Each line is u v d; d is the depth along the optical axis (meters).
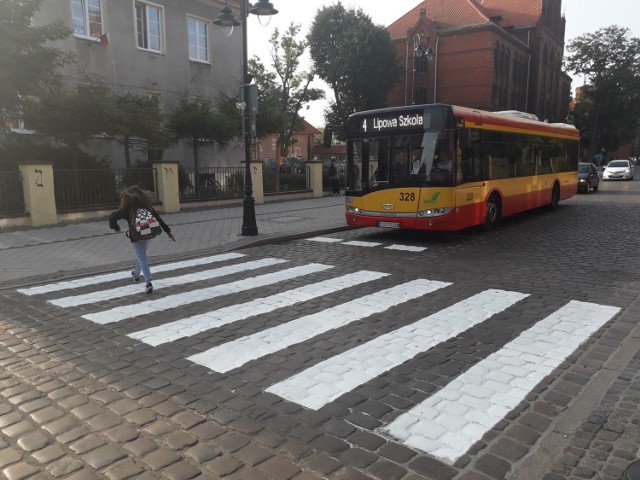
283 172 25.53
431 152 11.11
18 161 14.94
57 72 17.03
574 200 22.39
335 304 6.72
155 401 4.03
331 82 47.81
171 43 23.03
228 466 3.15
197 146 21.80
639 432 3.48
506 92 56.06
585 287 7.45
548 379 4.34
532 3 62.59
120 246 11.27
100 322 6.07
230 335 5.56
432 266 9.12
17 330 5.80
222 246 11.27
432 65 54.00
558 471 3.07
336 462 3.18
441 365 4.66
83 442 3.44
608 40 57.84
